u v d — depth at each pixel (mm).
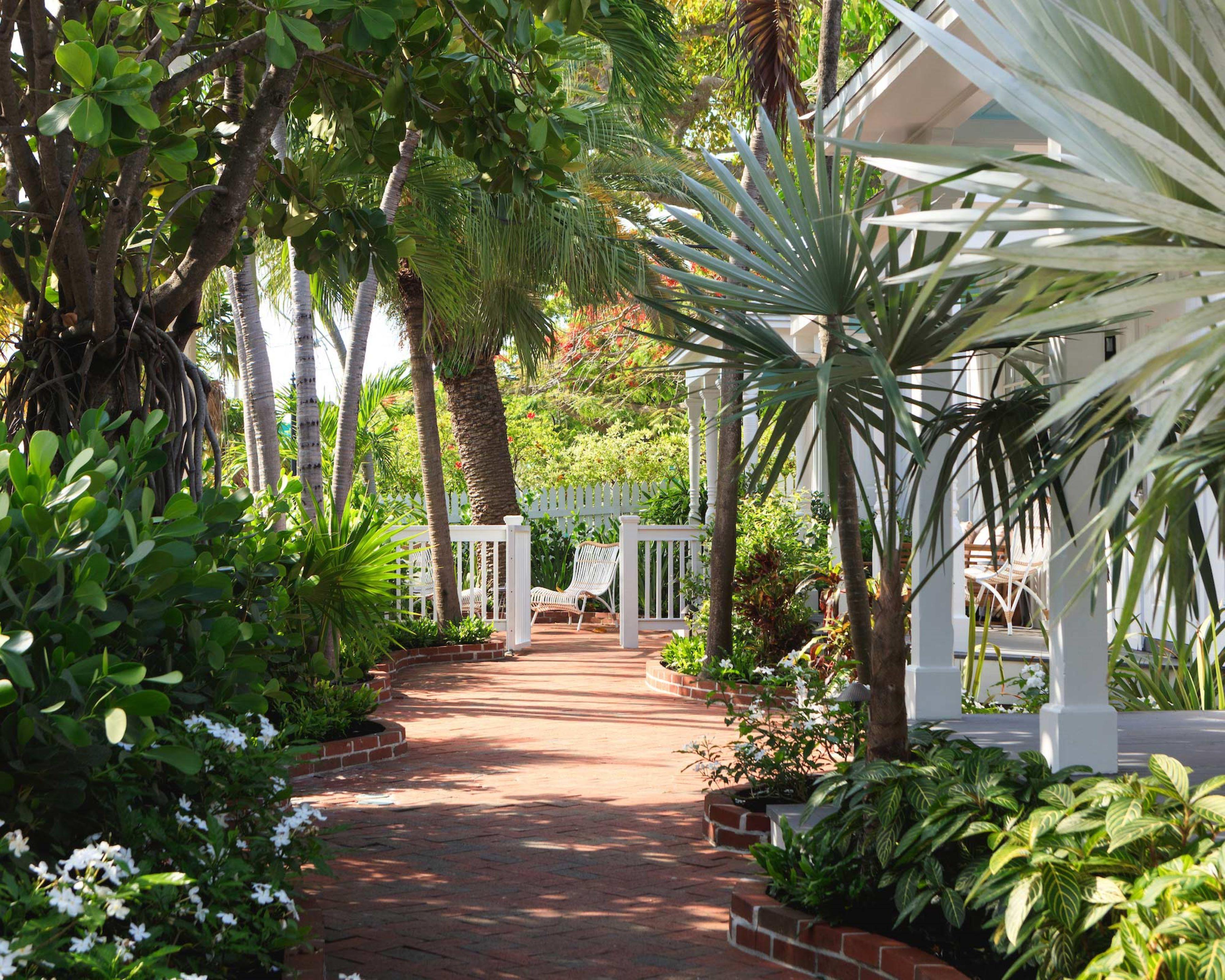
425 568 16656
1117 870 3412
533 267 14250
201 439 5410
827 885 4344
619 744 9086
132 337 5082
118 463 4301
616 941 4676
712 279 4383
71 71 4031
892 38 6238
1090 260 2230
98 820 3516
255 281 9852
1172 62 2510
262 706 4328
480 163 5879
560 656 15430
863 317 3910
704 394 18016
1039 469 4094
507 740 9312
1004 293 3721
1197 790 3533
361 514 8742
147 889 3070
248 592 5367
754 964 4422
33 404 5160
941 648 6848
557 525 21906
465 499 20578
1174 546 2900
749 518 12992
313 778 7887
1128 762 5520
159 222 5996
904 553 9828
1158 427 2172
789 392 3994
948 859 4082
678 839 6227
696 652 12234
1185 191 2525
